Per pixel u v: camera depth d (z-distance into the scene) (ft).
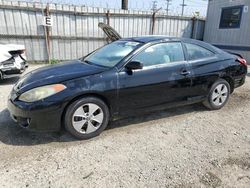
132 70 11.80
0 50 20.27
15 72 21.01
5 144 10.62
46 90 10.27
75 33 35.68
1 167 9.00
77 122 10.87
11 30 32.19
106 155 9.99
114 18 37.50
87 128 11.15
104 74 11.21
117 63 11.82
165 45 13.06
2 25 31.60
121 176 8.68
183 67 13.30
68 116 10.62
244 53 39.40
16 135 11.46
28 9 32.27
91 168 9.09
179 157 10.00
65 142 10.96
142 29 40.16
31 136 11.39
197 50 14.33
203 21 46.78
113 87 11.25
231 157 10.14
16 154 9.88
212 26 45.29
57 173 8.75
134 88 11.82
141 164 9.43
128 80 11.63
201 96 14.52
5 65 20.33
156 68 12.45
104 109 11.42
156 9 41.19
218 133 12.36
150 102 12.57
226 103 16.83
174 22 42.91
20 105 10.26
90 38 36.83
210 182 8.52
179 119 13.98
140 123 13.26
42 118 10.25
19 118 10.60
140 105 12.32
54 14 33.73
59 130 11.04
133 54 12.03
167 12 41.47
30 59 34.30
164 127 12.85
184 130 12.56
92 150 10.35
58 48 35.37
